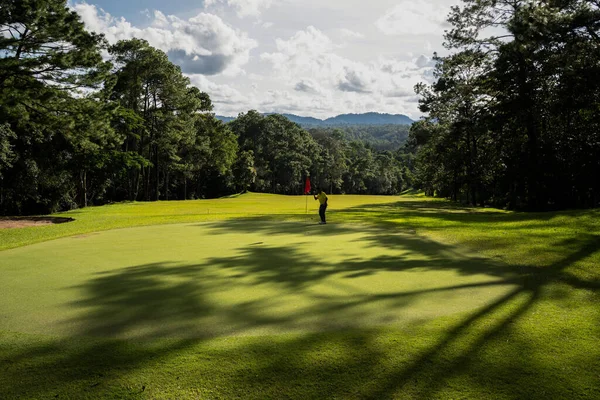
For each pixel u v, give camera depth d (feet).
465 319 15.47
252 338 13.80
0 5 66.33
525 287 20.30
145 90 157.17
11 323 15.53
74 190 127.95
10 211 108.99
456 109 134.10
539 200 95.91
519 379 10.80
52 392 10.52
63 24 71.46
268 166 296.51
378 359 12.07
